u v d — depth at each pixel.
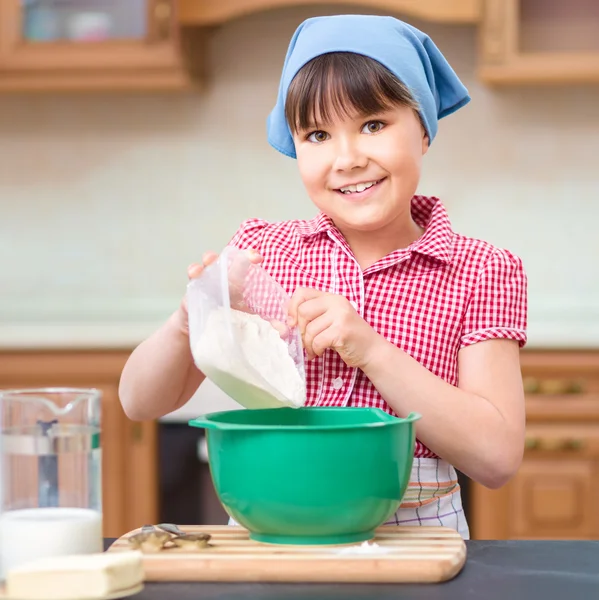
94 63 3.18
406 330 1.41
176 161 3.54
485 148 3.46
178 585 0.91
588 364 2.75
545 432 2.76
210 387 2.83
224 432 1.02
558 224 3.46
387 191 1.34
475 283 1.43
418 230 1.53
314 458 0.99
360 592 0.88
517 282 1.44
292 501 0.99
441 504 1.36
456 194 3.48
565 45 3.14
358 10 3.46
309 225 1.56
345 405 1.39
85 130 3.56
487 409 1.27
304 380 1.22
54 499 0.95
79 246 3.58
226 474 1.02
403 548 0.98
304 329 1.25
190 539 1.01
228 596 0.87
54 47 3.20
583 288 3.46
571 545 1.05
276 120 1.53
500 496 2.77
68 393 0.98
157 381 1.38
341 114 1.32
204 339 1.10
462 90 1.53
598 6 3.12
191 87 3.25
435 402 1.24
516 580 0.91
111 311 3.54
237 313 1.21
